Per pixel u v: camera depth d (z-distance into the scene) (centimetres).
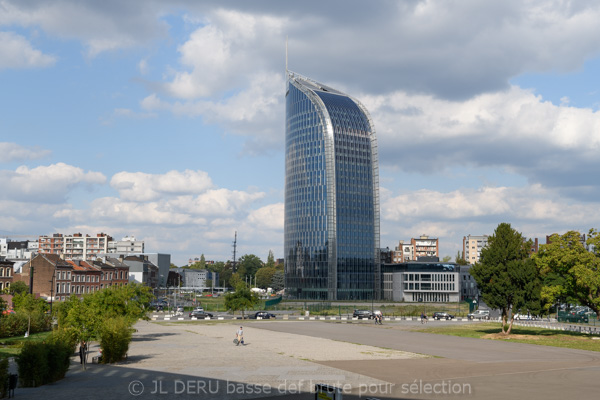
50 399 3500
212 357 5569
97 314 5525
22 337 7550
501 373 4625
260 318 12556
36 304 9338
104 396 3606
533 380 4297
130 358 5488
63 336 4538
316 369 4778
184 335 8138
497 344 7044
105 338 5216
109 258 18300
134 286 7606
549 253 8306
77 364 5125
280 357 5572
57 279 14538
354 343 7050
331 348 6431
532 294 8119
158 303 17450
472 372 4672
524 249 8531
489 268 8369
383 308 17550
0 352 5875
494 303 8306
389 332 8844
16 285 13662
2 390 3506
